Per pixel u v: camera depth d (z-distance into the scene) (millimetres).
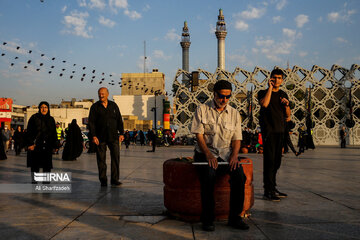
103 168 5656
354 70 40406
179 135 40250
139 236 2746
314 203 4121
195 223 3207
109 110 5777
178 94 41469
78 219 3312
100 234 2799
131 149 23406
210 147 3264
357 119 40156
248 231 2910
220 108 3316
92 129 5648
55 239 2656
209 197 3004
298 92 53344
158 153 17469
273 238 2697
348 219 3299
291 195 4691
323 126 40500
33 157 5945
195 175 3197
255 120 40000
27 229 2943
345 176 7000
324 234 2797
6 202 4207
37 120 5922
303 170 8281
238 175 3070
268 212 3637
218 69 41188
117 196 4637
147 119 71000
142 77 87875
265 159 4449
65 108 94562
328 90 40781
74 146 11797
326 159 12555
